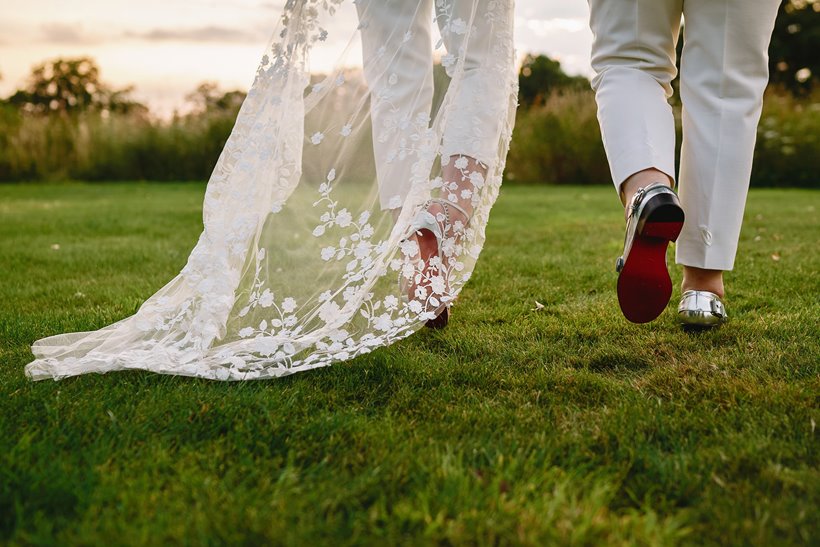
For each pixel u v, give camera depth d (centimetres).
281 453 120
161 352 160
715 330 184
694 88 166
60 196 933
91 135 1383
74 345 164
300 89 164
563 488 102
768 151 1014
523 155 1161
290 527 95
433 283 164
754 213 530
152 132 1392
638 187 153
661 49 162
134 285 264
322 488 106
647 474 111
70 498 103
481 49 170
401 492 106
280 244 165
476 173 169
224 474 112
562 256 323
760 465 112
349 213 166
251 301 163
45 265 318
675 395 144
